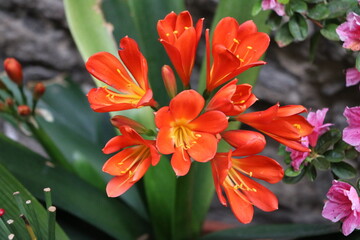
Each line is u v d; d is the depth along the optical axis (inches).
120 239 32.4
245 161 25.1
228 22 24.8
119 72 25.3
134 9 33.1
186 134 24.1
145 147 24.9
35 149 46.1
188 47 24.6
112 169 24.5
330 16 28.9
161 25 24.7
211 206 43.9
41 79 44.5
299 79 38.2
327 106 38.4
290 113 24.2
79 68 44.1
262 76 38.9
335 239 29.8
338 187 26.8
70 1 31.3
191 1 38.5
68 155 36.9
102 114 39.0
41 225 27.2
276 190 41.0
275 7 28.6
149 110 31.2
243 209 25.0
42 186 31.1
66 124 38.7
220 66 24.4
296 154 28.1
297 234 30.4
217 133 23.6
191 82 41.4
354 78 29.1
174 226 31.4
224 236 32.6
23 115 32.7
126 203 35.8
